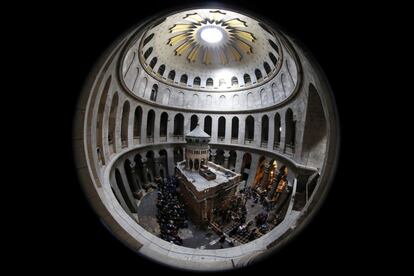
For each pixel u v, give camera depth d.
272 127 21.05
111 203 6.34
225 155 26.14
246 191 20.73
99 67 2.96
